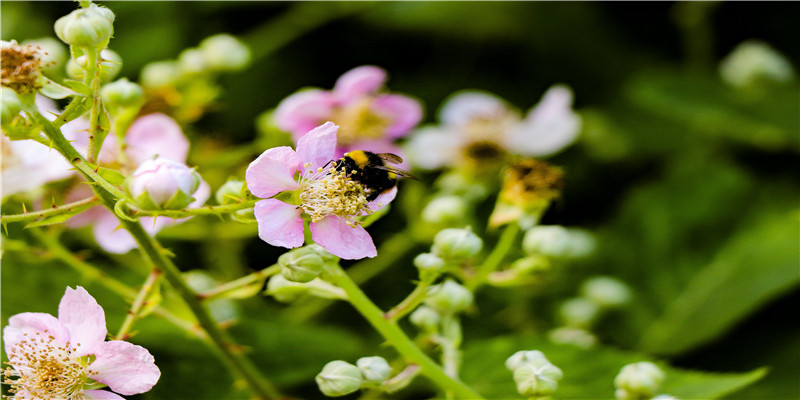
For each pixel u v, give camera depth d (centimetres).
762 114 68
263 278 53
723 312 63
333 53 72
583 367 56
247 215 51
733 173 67
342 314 62
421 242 62
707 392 55
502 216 57
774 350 62
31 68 49
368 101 63
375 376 53
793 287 63
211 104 62
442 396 57
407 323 62
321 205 51
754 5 82
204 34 70
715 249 65
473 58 75
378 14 73
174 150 57
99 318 50
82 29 50
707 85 72
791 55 82
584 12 78
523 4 75
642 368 53
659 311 64
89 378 51
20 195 55
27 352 51
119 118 54
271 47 68
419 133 66
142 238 51
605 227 67
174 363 57
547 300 65
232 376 57
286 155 51
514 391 56
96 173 49
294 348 59
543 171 57
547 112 65
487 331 62
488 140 65
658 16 80
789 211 66
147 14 67
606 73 77
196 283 59
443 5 73
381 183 54
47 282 58
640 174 72
